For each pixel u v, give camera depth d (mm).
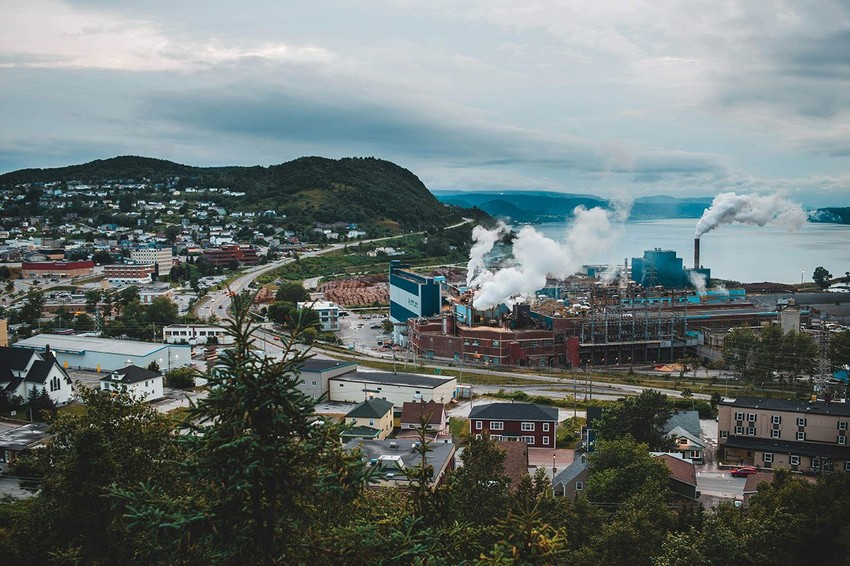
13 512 62281
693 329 196375
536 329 185125
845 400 112750
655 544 52625
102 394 42719
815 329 186500
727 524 56625
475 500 49500
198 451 22375
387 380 132500
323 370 132750
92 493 35844
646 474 71812
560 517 55750
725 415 100125
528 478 56156
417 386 127250
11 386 121062
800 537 55438
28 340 164375
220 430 21672
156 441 41031
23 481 77562
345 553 22688
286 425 22250
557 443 107750
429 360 184125
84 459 36625
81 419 40094
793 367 152125
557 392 144875
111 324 199625
